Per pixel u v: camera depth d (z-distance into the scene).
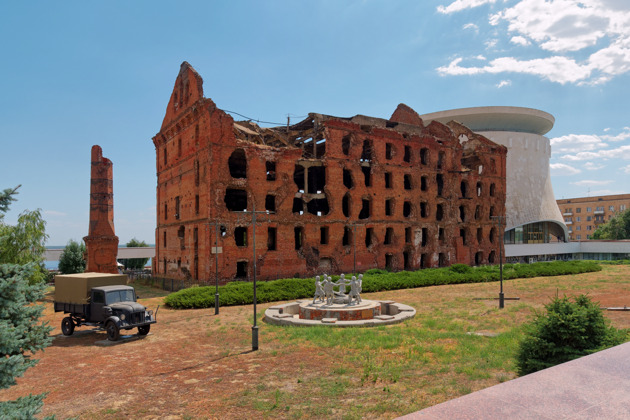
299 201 57.28
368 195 50.28
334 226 47.09
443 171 58.03
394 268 51.91
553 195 93.50
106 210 49.66
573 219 139.62
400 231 52.69
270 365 15.45
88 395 12.90
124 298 21.72
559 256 89.44
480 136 62.75
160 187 55.16
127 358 17.22
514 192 84.50
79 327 24.47
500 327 21.02
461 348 16.48
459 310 26.58
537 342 12.16
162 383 13.86
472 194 60.44
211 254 39.62
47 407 11.99
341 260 47.28
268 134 48.66
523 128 89.94
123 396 12.73
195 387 13.35
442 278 43.47
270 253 42.75
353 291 25.12
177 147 49.06
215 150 40.53
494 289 38.34
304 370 14.66
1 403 6.69
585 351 11.38
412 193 54.16
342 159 48.16
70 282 21.94
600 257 89.81
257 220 42.22
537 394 4.43
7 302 7.25
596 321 11.98
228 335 21.00
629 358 5.50
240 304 31.72
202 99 41.47
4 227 37.50
